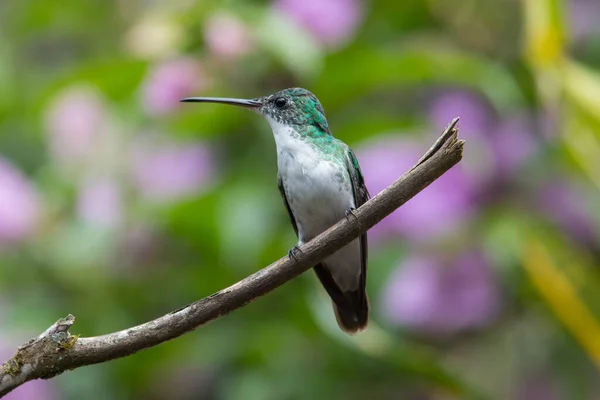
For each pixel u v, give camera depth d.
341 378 7.95
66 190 8.31
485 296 7.78
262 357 8.13
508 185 7.95
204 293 8.25
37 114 8.90
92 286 8.05
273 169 8.02
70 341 4.42
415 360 7.38
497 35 8.75
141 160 8.23
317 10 7.71
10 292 8.09
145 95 8.01
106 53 10.63
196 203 7.73
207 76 7.84
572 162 7.74
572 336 7.95
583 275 7.83
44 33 10.82
